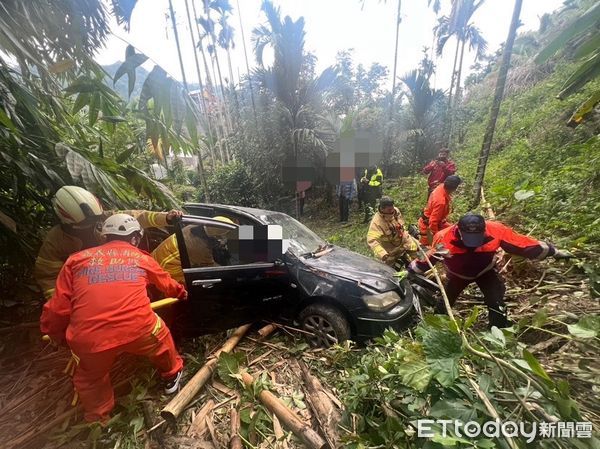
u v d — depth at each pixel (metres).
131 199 3.77
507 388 1.65
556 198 4.50
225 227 3.02
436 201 4.05
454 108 13.62
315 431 2.04
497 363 1.59
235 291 2.90
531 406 1.49
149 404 2.21
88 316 1.88
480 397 1.51
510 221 4.54
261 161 10.01
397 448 1.62
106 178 3.17
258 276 2.96
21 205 3.42
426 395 1.74
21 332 3.16
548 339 2.48
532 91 11.24
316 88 9.61
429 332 1.75
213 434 2.03
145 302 2.08
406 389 1.79
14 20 2.32
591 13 1.90
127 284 2.02
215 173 10.66
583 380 1.79
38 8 2.49
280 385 2.47
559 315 2.46
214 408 2.25
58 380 2.58
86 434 2.08
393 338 2.29
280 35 9.04
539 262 3.51
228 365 2.44
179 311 2.77
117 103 3.30
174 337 2.87
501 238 2.62
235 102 11.39
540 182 5.15
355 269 3.09
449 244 2.71
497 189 4.92
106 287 1.95
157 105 2.51
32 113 3.06
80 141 3.89
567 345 2.22
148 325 2.06
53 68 2.71
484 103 14.99
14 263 3.33
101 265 2.02
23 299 3.55
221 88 13.84
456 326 1.77
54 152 3.34
